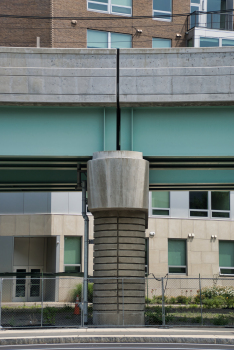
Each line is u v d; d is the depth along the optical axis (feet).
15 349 47.75
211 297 110.52
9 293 113.70
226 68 66.85
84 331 59.11
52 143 68.33
